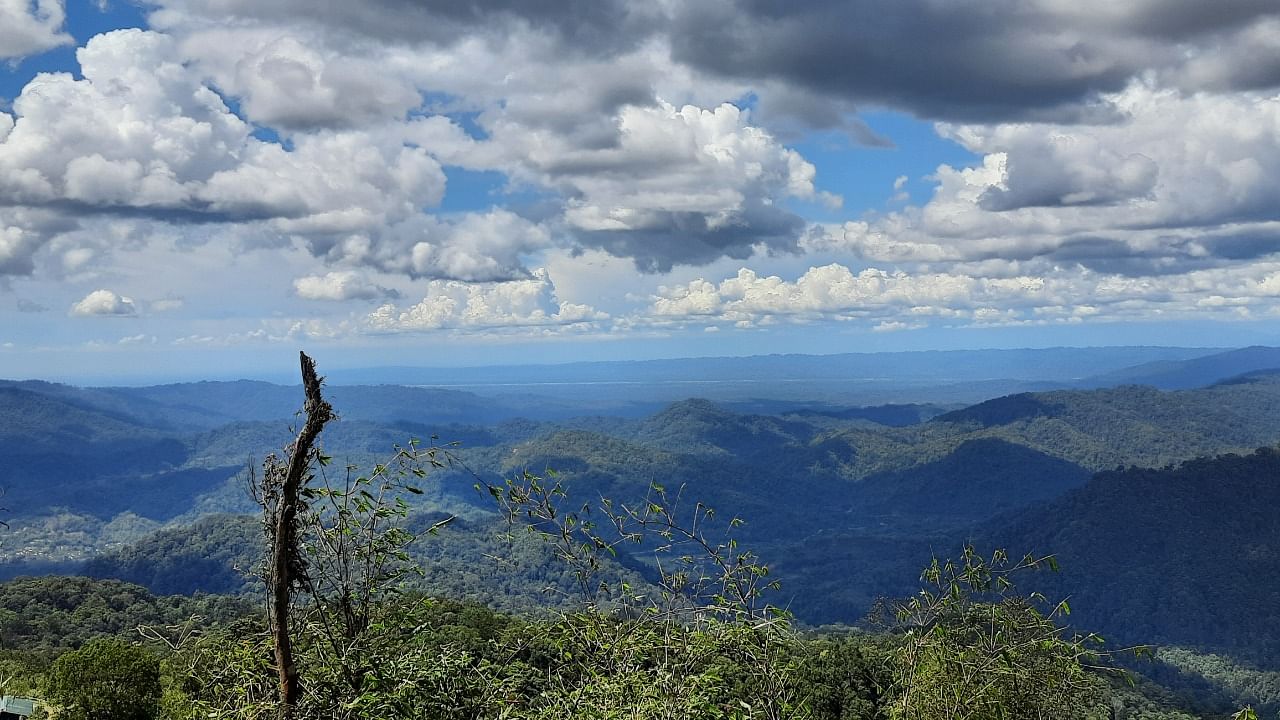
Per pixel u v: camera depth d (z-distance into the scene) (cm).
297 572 500
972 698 661
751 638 604
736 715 578
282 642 494
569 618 607
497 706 553
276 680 533
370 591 534
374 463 532
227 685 543
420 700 535
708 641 594
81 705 2192
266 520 491
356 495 515
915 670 692
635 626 604
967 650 679
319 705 514
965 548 702
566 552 617
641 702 562
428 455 555
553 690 583
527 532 607
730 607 607
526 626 621
